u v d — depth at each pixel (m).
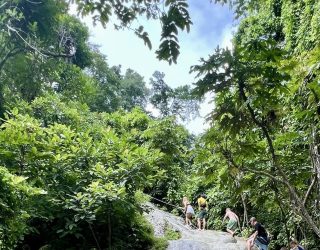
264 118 4.38
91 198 7.97
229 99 3.75
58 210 8.40
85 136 9.56
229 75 3.40
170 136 15.73
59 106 14.17
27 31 14.42
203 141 4.52
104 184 8.45
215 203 15.13
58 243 8.79
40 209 7.80
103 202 8.16
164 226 11.56
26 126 8.47
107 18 3.66
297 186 6.06
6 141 7.84
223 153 4.57
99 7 3.61
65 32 17.17
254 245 10.57
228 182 5.11
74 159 8.84
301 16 11.19
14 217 5.64
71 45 18.55
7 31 13.34
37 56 14.67
